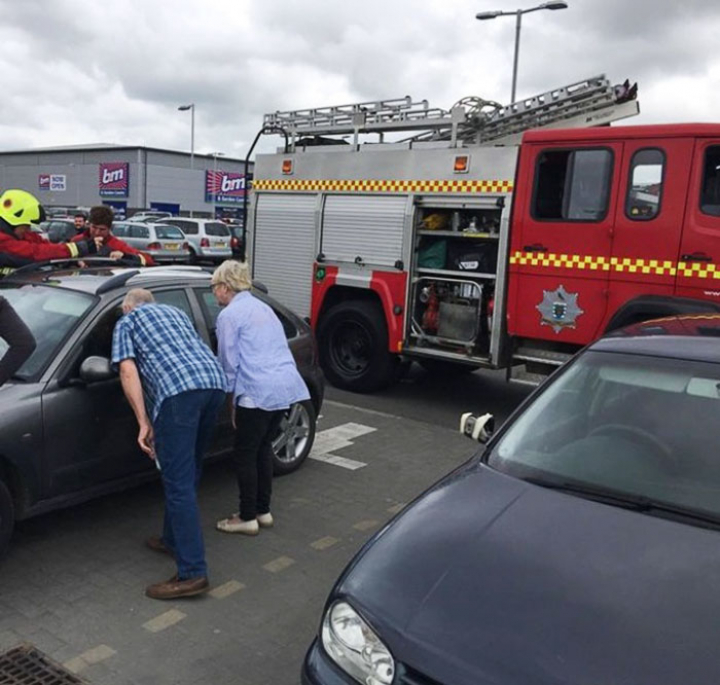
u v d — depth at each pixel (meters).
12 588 3.93
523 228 7.19
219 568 4.25
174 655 3.40
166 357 3.83
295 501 5.31
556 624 2.14
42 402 3.99
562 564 2.39
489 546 2.50
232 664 3.36
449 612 2.24
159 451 3.84
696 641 2.05
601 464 3.02
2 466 3.89
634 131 6.57
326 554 4.49
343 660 2.32
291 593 4.00
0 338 4.42
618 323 6.65
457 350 7.95
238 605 3.86
